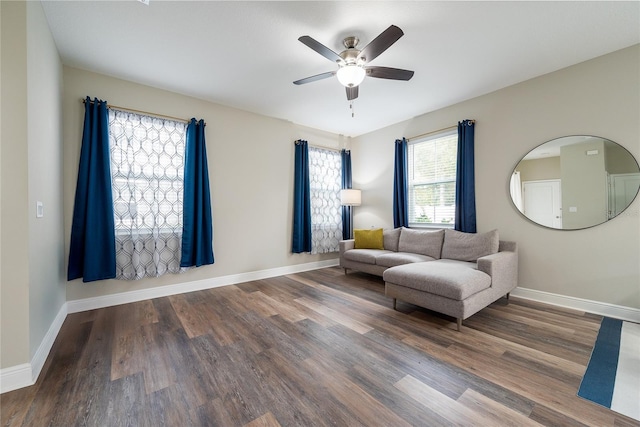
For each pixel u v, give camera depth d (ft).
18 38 5.34
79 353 6.39
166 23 7.00
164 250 10.62
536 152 9.94
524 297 10.25
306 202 15.10
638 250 8.11
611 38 7.72
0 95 5.16
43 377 5.46
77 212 8.89
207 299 10.30
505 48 8.18
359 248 14.52
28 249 5.32
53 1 6.16
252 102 12.13
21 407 4.61
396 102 12.19
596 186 8.75
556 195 9.52
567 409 4.53
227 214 12.46
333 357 6.20
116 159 9.70
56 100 7.84
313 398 4.85
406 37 7.63
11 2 5.30
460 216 11.89
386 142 15.62
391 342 6.89
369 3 6.35
